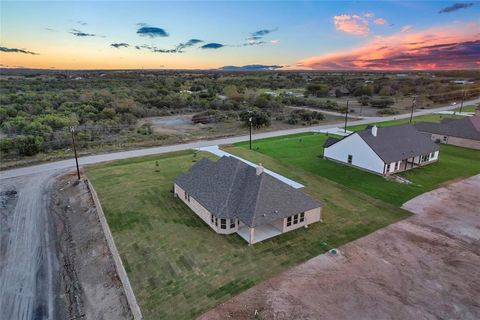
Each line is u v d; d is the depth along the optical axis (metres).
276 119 78.62
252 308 16.38
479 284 18.08
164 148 51.50
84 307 18.09
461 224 25.19
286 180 35.28
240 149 49.59
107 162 43.84
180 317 15.96
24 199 32.59
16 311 17.92
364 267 19.69
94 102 83.75
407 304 16.53
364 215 26.88
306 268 19.67
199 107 94.69
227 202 24.09
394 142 39.88
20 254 23.34
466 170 38.75
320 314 15.88
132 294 17.77
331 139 44.03
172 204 29.41
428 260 20.39
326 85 149.12
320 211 26.31
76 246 24.34
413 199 30.05
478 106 94.38
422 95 121.50
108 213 27.77
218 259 20.77
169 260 20.81
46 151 49.50
